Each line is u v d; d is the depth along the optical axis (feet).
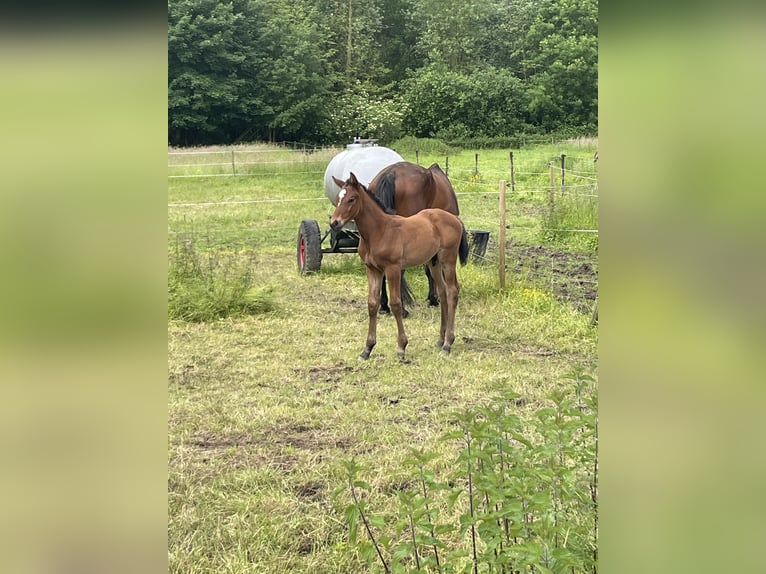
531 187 46.78
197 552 8.52
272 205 45.55
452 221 17.37
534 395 13.74
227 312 20.94
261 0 81.15
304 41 82.64
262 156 68.18
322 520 9.23
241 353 17.48
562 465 6.64
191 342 18.42
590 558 5.51
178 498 9.91
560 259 27.14
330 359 16.93
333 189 26.55
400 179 20.43
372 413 13.21
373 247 16.49
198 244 32.86
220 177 59.16
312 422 12.85
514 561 5.68
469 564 6.56
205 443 12.05
